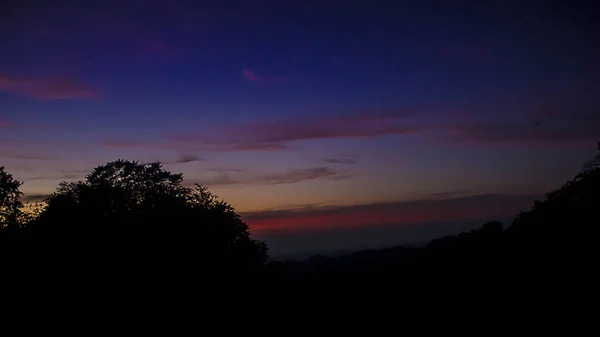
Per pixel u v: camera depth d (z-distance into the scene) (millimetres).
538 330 19328
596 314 18344
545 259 23109
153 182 39281
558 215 24828
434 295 31875
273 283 40531
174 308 25531
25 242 24734
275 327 29422
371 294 42875
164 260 26688
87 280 23891
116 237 26234
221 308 28516
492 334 20812
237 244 37875
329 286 46969
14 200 32375
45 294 22656
